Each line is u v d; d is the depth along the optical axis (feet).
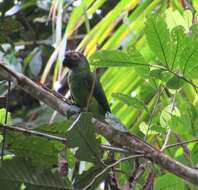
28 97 50.29
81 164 21.30
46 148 20.18
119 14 27.30
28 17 49.96
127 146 19.57
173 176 21.74
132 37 27.25
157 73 20.97
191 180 19.04
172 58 20.56
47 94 20.56
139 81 26.50
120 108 26.68
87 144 17.39
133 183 18.38
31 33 48.57
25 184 16.62
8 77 19.90
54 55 24.99
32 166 16.76
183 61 20.40
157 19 20.06
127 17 27.27
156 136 25.21
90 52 26.89
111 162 18.45
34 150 20.24
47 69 25.30
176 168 19.11
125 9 27.37
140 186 20.98
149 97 25.76
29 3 46.57
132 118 26.45
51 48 45.70
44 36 48.93
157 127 21.83
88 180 17.51
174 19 23.65
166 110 21.95
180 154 26.61
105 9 47.32
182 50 20.24
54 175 16.88
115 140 19.72
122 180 21.35
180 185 21.89
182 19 23.58
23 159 16.79
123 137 19.66
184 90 26.63
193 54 20.15
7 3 43.04
